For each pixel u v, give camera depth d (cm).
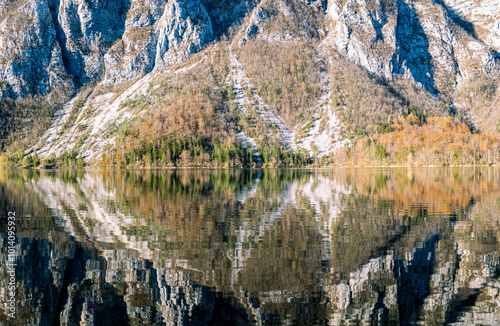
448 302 2220
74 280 2556
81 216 4697
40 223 4256
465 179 10425
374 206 5466
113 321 2047
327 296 2312
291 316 2064
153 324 1991
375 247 3253
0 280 2567
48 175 14150
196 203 5822
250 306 2170
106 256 3031
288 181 10356
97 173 15625
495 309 2147
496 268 2747
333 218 4522
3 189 8188
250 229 3922
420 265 2816
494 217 4556
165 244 3353
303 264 2827
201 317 2067
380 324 1975
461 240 3481
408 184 8988
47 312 2150
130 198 6481
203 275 2620
